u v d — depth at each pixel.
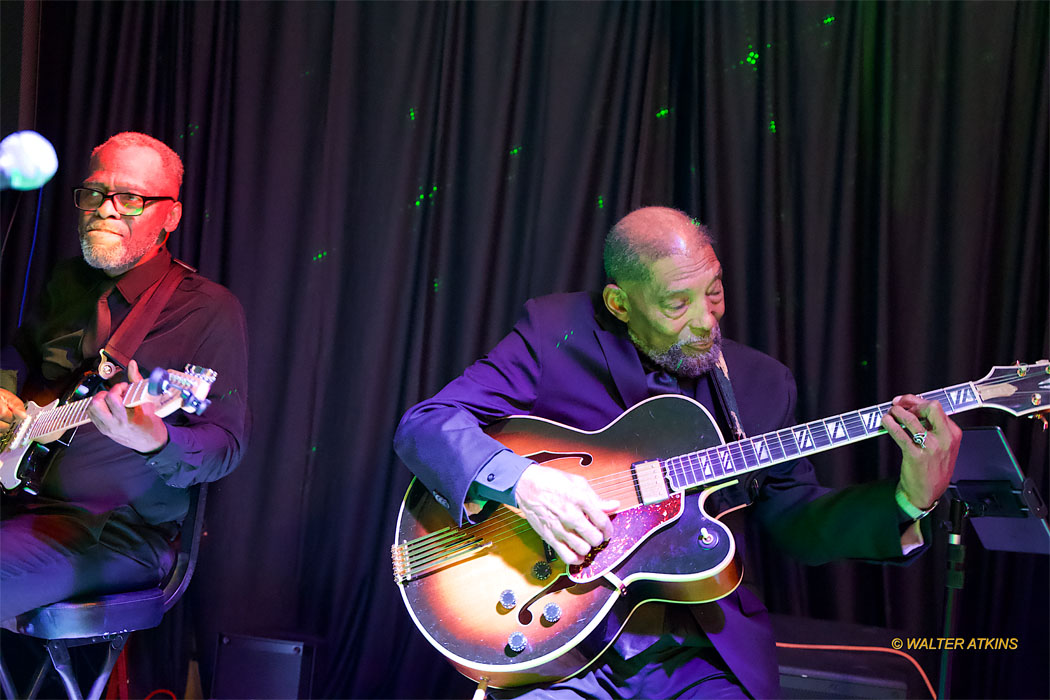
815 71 2.84
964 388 1.79
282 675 2.39
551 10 2.95
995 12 2.77
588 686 1.75
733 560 1.73
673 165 2.93
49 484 2.17
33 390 2.38
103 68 3.03
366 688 2.80
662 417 1.87
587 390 1.97
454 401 1.93
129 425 1.90
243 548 2.88
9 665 2.70
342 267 2.96
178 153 3.01
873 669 2.09
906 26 2.81
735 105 2.85
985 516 1.92
